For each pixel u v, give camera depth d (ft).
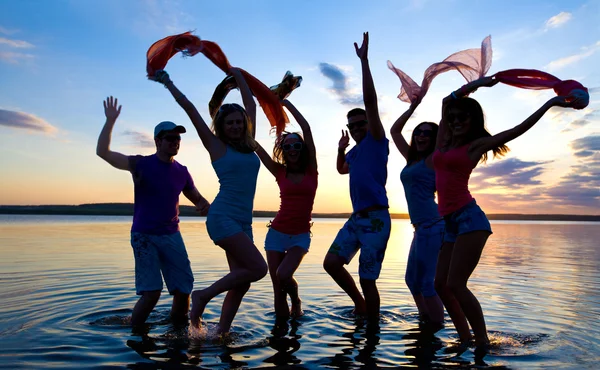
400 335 12.59
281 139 16.35
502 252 37.63
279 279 14.61
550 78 11.85
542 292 18.72
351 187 16.29
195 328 12.45
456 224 12.00
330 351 11.06
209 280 20.86
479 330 11.62
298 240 15.67
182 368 9.68
